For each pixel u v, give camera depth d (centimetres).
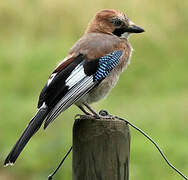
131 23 924
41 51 1903
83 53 834
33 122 750
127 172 703
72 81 802
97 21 919
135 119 1491
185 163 1262
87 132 696
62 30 1981
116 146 695
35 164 1285
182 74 1778
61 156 1253
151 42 1881
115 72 866
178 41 1911
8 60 1869
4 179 1273
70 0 1972
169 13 1938
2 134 1444
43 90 779
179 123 1459
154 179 1225
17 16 2009
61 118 1394
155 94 1666
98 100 857
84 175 700
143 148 1305
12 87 1736
